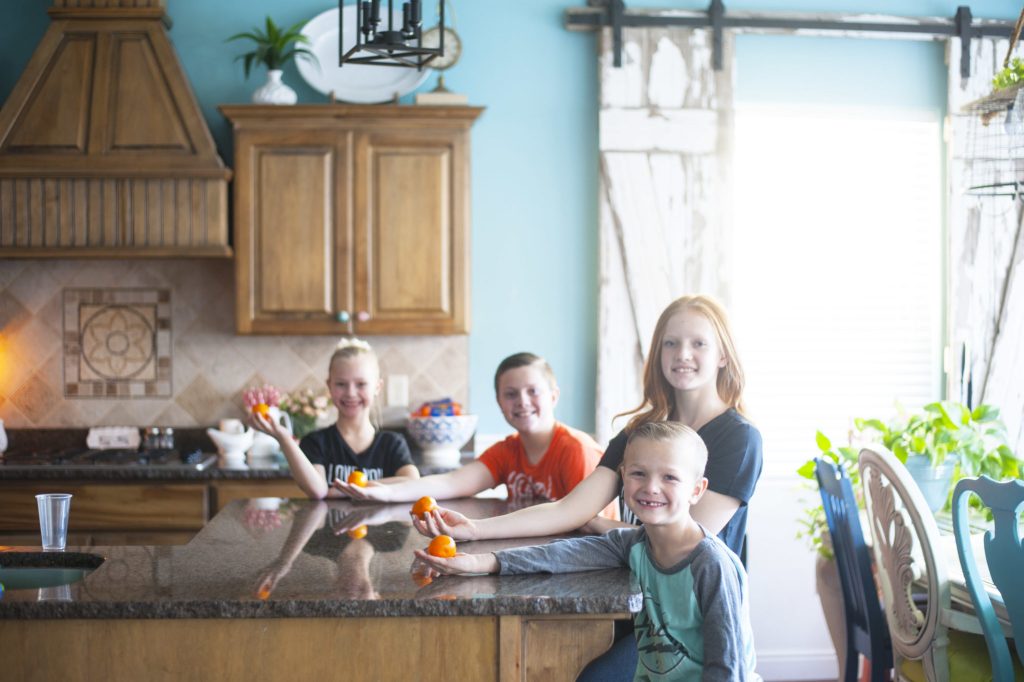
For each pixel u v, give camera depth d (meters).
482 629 1.70
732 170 4.27
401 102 4.30
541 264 4.38
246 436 4.07
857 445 3.43
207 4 4.32
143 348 4.38
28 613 1.64
